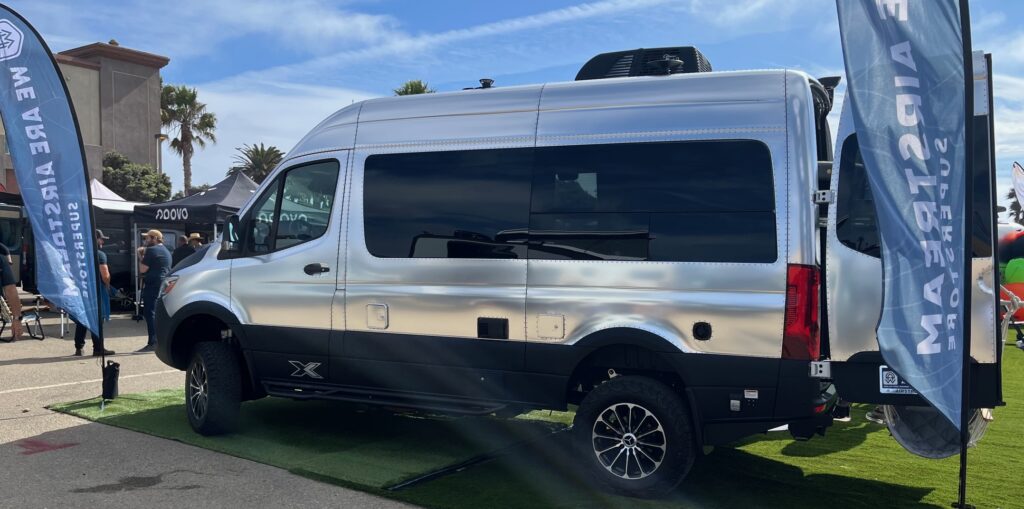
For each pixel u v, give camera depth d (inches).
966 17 158.2
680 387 198.4
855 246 177.6
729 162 186.2
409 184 224.2
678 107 193.9
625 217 194.9
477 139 216.2
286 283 239.9
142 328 553.6
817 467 222.4
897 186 163.5
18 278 655.8
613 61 227.8
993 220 172.2
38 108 279.1
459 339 212.1
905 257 162.7
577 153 202.5
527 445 245.1
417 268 219.0
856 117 165.9
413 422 273.0
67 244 284.0
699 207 187.8
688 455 185.2
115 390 296.7
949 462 227.9
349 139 236.5
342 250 231.3
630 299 191.8
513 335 205.2
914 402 172.6
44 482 199.2
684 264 187.3
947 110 160.6
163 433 249.0
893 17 163.8
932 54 161.3
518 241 206.5
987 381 172.2
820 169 196.1
